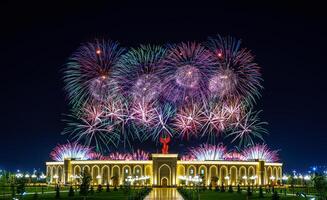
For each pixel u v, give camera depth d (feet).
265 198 314.96
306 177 526.57
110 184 503.20
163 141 524.11
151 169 507.71
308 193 368.89
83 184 278.05
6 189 386.32
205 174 509.35
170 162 507.30
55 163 524.93
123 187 430.20
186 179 501.97
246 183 512.22
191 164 510.58
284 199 304.30
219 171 510.58
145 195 321.93
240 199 303.68
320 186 280.31
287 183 544.21
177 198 299.17
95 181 504.02
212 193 368.07
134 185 464.65
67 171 506.89
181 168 510.58
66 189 426.10
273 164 533.96
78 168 508.12
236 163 514.68
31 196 316.60
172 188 462.19
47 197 310.45
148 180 506.07
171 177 504.84
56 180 518.37
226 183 508.94
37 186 466.29
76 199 294.46
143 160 510.17
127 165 508.12
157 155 506.89
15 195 306.76
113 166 507.71
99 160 508.12
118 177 504.84
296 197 322.14
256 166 519.60
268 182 528.22
